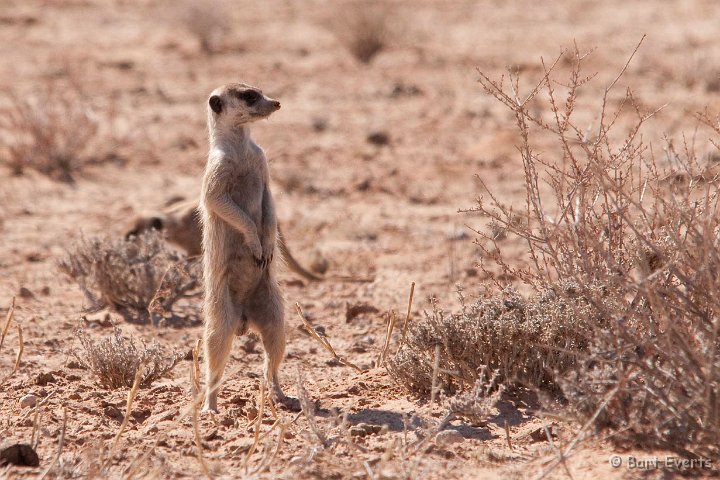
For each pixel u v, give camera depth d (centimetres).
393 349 1395
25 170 2886
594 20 6022
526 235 1134
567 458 897
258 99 1181
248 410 1119
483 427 1039
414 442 996
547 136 2980
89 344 1288
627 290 976
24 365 1348
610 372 932
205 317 1175
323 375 1305
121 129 3416
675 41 5091
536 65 4409
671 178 1114
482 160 2881
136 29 5775
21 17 5991
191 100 3919
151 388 1242
